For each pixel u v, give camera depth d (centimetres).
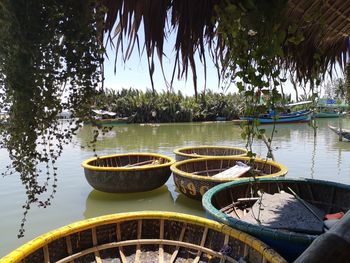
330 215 328
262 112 171
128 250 309
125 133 1908
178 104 2767
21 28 118
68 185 671
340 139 1412
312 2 165
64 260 270
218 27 146
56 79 127
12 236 434
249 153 190
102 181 598
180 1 137
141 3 133
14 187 638
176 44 140
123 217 313
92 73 129
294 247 239
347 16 190
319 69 220
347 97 351
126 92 2922
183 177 531
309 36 210
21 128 132
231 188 397
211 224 288
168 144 1402
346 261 90
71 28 122
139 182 605
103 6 126
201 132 1956
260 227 255
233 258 264
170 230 319
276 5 129
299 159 981
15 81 123
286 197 361
